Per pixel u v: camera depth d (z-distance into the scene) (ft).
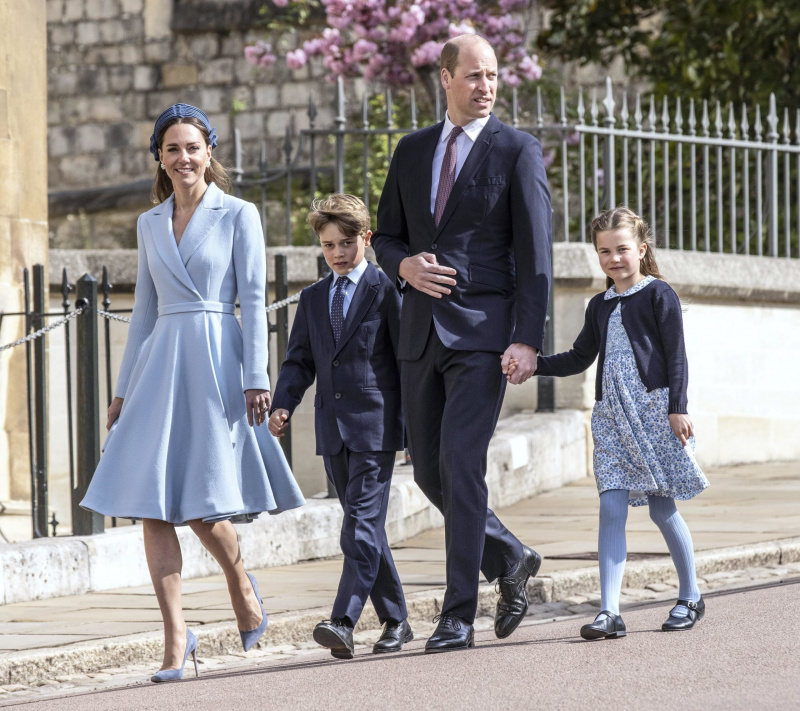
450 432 44.88
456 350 44.96
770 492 86.84
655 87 127.24
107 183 176.55
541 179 45.93
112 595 59.98
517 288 45.37
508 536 47.16
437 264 45.57
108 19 176.35
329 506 70.95
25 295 69.72
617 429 47.80
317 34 167.02
